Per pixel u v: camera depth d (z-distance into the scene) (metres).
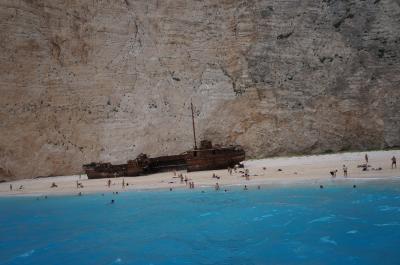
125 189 42.72
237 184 37.75
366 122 62.56
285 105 64.62
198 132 64.75
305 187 32.91
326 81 66.44
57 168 62.69
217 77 68.94
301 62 68.50
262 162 56.19
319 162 49.59
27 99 65.75
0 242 25.52
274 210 27.23
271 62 68.75
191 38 72.31
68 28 70.81
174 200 34.38
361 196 28.02
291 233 22.20
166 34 72.50
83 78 68.69
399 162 42.22
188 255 20.31
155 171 56.53
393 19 70.38
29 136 63.50
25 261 21.34
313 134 62.44
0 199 44.62
